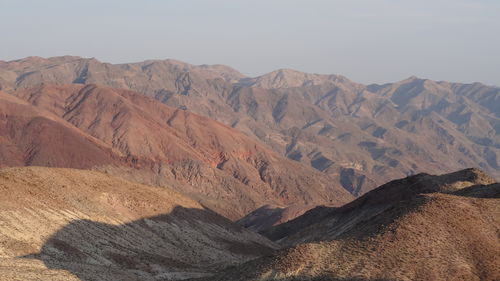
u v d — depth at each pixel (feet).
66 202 267.80
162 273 246.68
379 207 367.25
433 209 205.77
